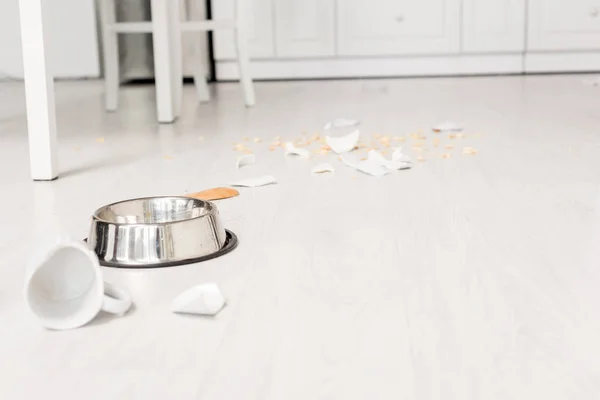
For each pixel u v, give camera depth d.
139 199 1.19
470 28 4.03
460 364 0.71
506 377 0.68
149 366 0.72
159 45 2.47
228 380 0.69
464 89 3.38
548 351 0.73
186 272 1.00
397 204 1.34
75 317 0.83
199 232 1.06
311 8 4.06
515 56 4.06
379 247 1.09
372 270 0.99
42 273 0.86
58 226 1.25
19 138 2.24
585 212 1.26
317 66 4.14
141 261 1.03
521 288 0.91
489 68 4.08
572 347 0.74
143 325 0.82
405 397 0.65
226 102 3.14
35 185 1.58
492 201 1.35
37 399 0.66
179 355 0.75
